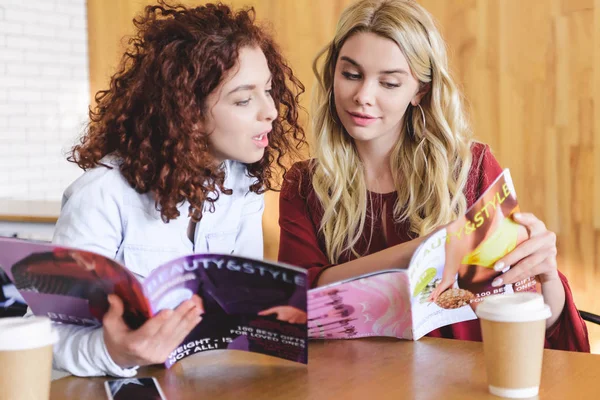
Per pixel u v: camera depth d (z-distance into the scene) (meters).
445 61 1.71
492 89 2.95
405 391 1.05
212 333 1.19
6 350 0.90
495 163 1.82
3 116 4.35
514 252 1.31
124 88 1.45
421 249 1.18
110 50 3.75
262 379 1.12
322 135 1.77
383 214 1.77
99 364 1.12
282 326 1.14
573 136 2.82
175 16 1.39
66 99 4.37
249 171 1.61
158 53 1.36
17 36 4.37
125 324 1.12
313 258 1.73
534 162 2.90
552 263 1.38
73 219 1.36
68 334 1.17
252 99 1.37
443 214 1.73
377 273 1.19
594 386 1.05
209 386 1.09
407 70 1.62
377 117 1.63
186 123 1.33
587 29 2.76
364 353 1.23
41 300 1.16
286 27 3.32
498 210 1.27
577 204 2.84
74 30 4.32
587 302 2.86
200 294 1.12
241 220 1.64
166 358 1.13
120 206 1.38
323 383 1.09
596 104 2.77
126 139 1.39
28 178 4.44
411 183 1.74
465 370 1.13
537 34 2.85
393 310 1.25
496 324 1.00
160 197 1.36
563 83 2.82
